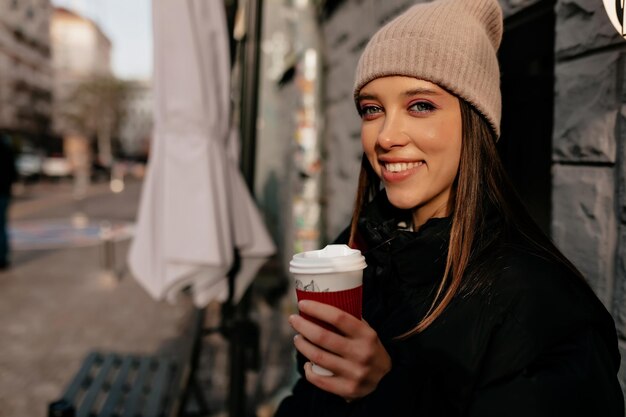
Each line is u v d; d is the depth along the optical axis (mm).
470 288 898
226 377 4035
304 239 3814
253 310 5676
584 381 770
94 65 78312
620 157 1361
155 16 2703
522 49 1905
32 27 57938
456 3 1078
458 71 1003
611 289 1405
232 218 2871
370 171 1325
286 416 1257
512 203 1014
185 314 5836
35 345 4895
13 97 51125
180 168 2664
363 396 838
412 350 912
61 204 19984
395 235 1063
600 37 1405
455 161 1056
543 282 846
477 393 828
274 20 7484
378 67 1038
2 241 8305
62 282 7473
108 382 3131
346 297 849
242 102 3195
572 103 1521
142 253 2715
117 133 65000
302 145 3801
